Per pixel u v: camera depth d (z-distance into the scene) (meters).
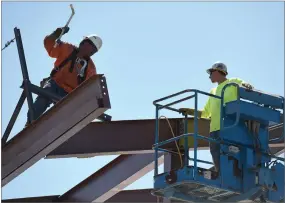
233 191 17.09
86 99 17.44
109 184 22.05
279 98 17.66
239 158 17.38
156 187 17.36
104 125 20.02
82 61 19.91
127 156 21.75
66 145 19.86
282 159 17.83
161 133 19.89
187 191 17.47
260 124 17.83
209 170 16.89
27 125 18.64
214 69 18.28
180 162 19.44
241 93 17.17
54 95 19.38
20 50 19.28
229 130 17.44
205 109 18.11
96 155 19.97
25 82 19.03
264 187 17.27
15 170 18.81
